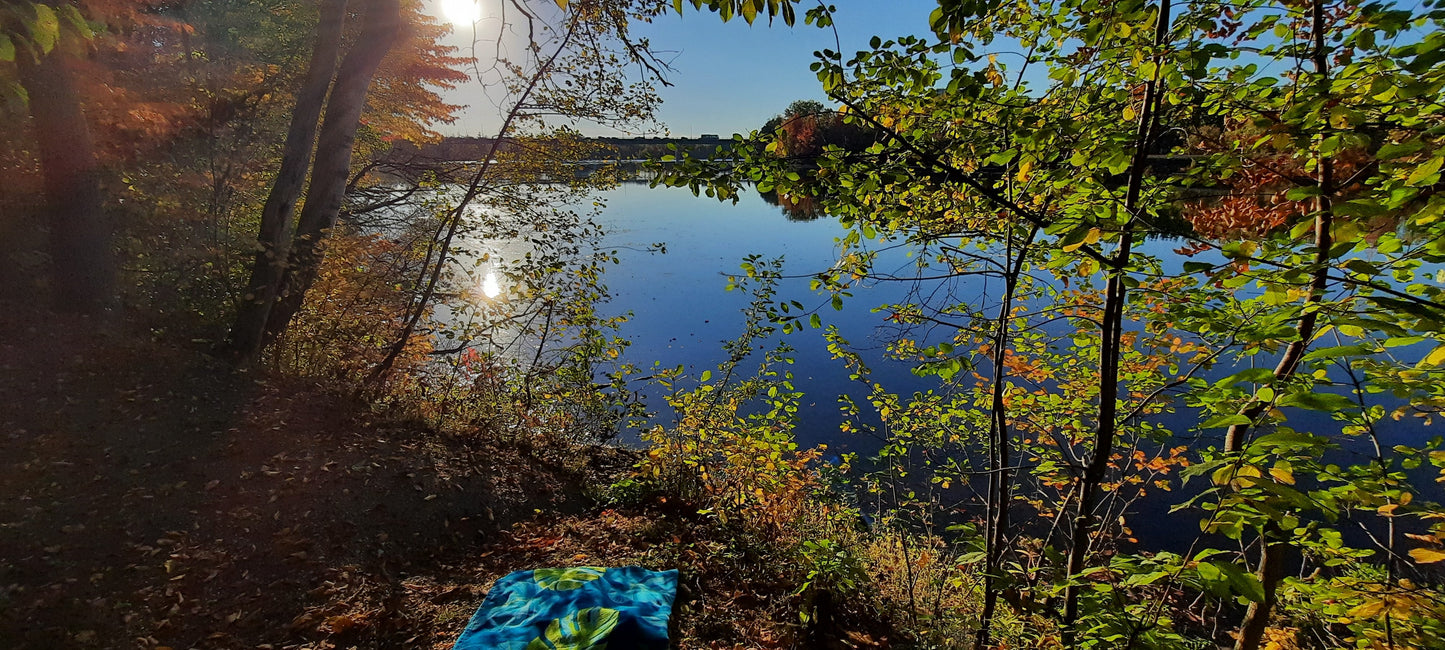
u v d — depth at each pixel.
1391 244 2.07
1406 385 2.16
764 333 5.88
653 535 4.81
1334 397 1.56
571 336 7.80
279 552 4.01
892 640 3.93
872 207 3.80
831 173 3.27
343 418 5.77
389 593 3.76
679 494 5.81
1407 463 2.34
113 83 6.97
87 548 3.64
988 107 3.31
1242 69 2.51
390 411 6.31
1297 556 4.04
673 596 3.61
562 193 8.11
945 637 3.97
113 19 4.76
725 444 5.80
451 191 8.66
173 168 7.59
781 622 3.80
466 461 5.77
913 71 2.94
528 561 4.28
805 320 12.95
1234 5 2.36
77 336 5.39
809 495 5.98
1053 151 3.04
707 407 5.90
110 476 4.21
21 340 5.09
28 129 6.51
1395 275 2.23
